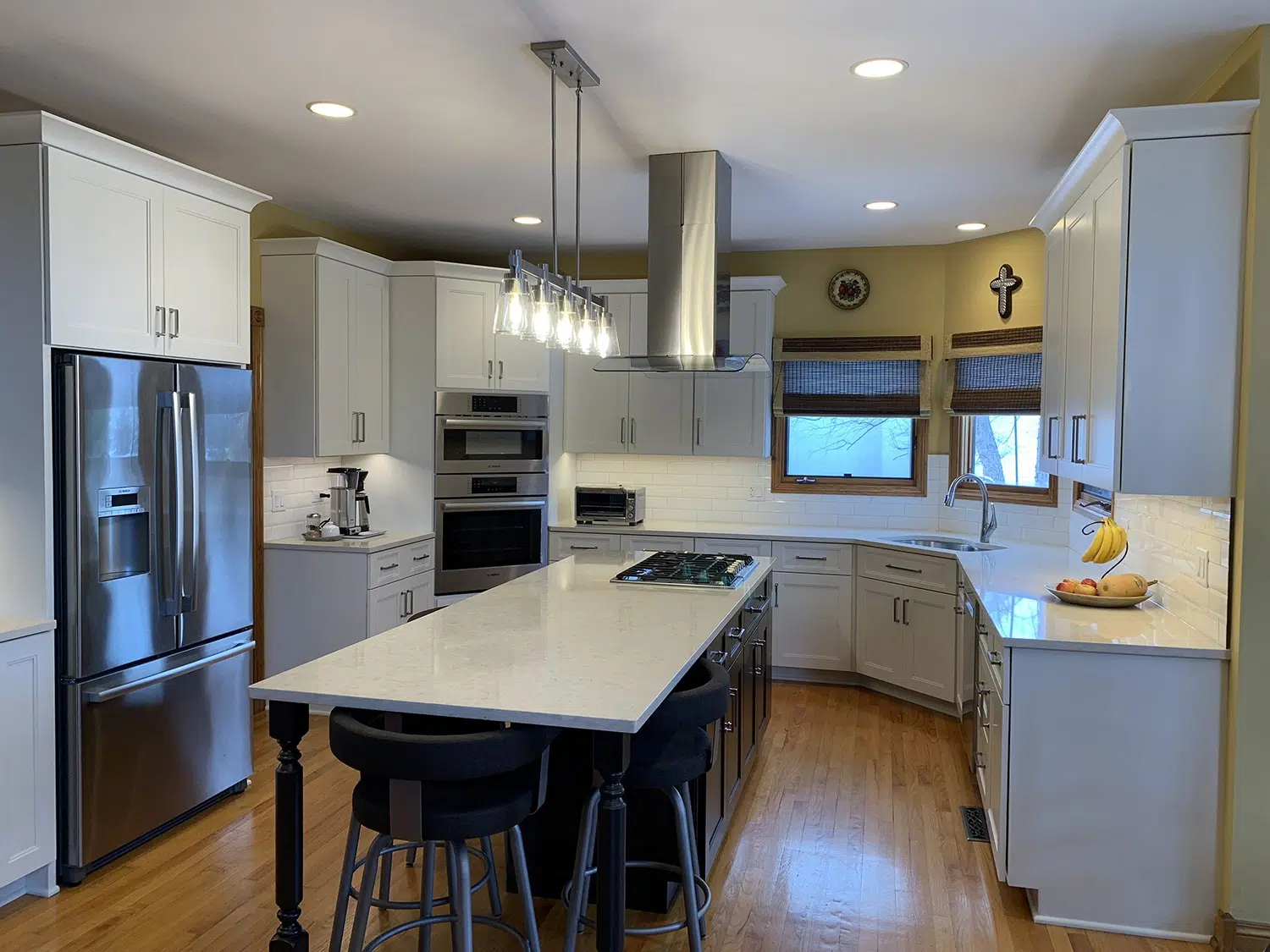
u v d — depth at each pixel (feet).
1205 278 8.89
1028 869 9.52
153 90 10.50
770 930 9.23
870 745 14.61
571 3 8.27
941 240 18.30
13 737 9.25
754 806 12.21
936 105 10.74
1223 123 8.74
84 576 9.77
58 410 9.64
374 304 17.60
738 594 11.31
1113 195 9.37
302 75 10.05
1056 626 9.97
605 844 6.65
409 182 14.44
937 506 18.90
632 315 19.65
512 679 7.47
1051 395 12.60
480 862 10.59
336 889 9.91
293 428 15.94
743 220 16.65
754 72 9.80
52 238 9.37
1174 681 9.16
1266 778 8.82
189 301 11.22
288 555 16.07
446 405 18.07
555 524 19.71
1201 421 8.95
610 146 12.38
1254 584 8.71
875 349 18.92
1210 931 9.20
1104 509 13.84
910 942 9.07
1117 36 8.84
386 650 8.41
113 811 10.28
